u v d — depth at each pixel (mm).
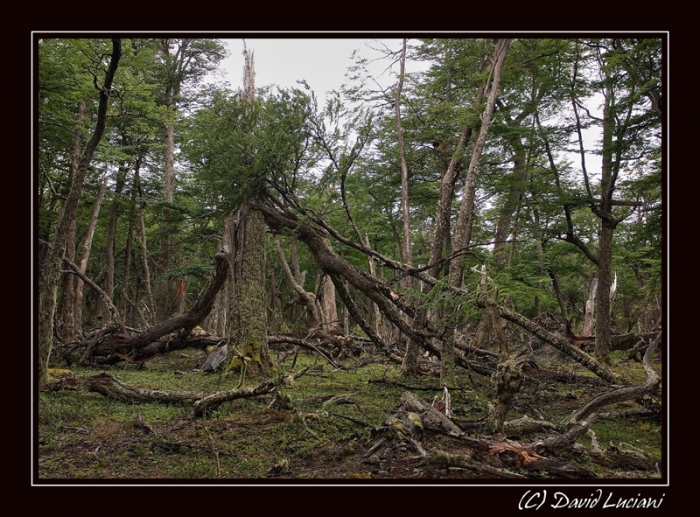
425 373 13695
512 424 7398
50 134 16031
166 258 25703
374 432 6941
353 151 12344
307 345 14391
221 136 12211
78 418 8078
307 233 13203
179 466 6145
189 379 12648
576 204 16625
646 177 15680
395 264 12742
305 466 6184
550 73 16547
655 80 13773
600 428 8461
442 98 20203
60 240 10109
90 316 33406
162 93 25344
